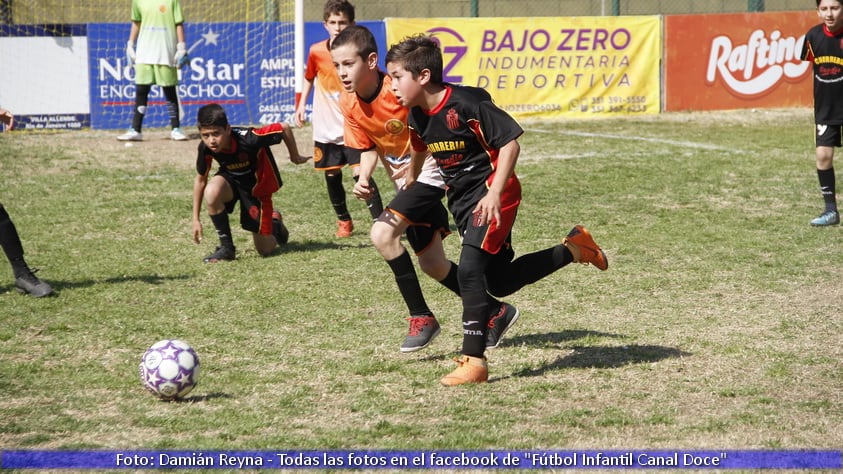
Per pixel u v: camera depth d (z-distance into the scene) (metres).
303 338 7.18
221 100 20.53
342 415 5.54
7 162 15.55
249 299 8.30
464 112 5.82
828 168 11.27
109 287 8.63
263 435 5.21
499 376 6.26
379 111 7.40
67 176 14.58
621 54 22.12
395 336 7.24
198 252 10.17
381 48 21.09
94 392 5.95
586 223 11.48
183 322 7.58
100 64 19.70
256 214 9.70
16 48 19.19
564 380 6.15
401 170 7.50
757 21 22.81
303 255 10.02
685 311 7.88
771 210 12.20
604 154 16.61
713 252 9.99
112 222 11.61
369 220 11.95
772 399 5.76
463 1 28.52
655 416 5.46
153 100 20.09
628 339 7.09
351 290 8.61
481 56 21.48
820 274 9.07
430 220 6.59
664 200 12.82
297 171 15.37
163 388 5.70
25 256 9.88
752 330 7.30
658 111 22.55
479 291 6.02
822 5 10.81
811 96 23.44
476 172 6.02
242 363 6.57
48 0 20.47
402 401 5.78
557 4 29.70
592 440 5.12
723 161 15.80
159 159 16.19
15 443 5.07
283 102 20.95
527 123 21.12
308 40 20.95
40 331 7.28
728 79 22.91
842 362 6.49
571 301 8.23
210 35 20.25
